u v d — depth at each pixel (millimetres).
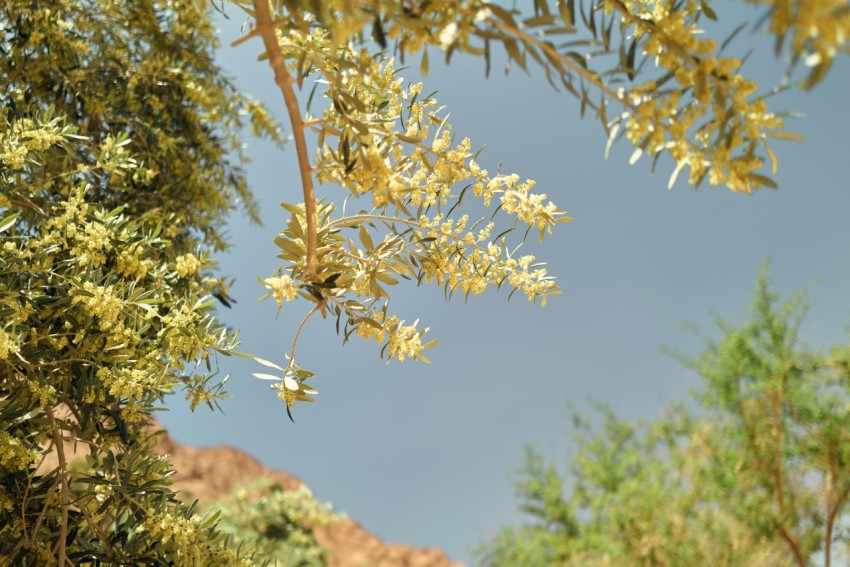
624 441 10977
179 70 3410
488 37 1159
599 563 9203
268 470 22312
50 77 2947
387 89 1840
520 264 1986
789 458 8258
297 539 8039
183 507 2250
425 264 2000
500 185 1862
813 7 822
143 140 3139
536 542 11211
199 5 1532
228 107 3867
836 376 8352
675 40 1190
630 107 1214
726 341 9086
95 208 2232
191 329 2045
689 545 8102
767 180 1152
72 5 3037
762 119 1134
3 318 1846
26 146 2170
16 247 2115
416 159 1795
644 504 8953
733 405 8711
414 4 1190
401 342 1947
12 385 1990
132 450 2207
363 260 1926
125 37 3443
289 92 1437
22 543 1952
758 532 7914
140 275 2242
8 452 1851
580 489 11172
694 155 1235
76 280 1876
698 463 8922
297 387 1857
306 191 1591
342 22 1139
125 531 2127
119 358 2006
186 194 3352
